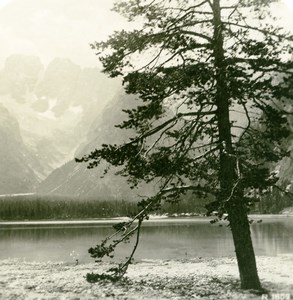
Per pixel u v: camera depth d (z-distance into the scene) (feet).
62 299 43.52
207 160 44.88
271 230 187.32
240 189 40.81
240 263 45.03
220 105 44.62
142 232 198.70
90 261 91.66
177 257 95.09
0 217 472.44
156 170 43.73
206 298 42.27
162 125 44.65
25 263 88.63
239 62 42.06
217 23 43.86
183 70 41.91
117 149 44.47
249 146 44.86
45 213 488.44
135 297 43.60
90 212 504.43
